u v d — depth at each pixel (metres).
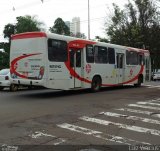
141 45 51.62
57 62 17.91
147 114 12.67
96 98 17.77
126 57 24.84
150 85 28.58
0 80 22.28
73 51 19.09
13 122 10.85
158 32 52.03
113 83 23.27
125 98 17.84
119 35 52.25
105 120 11.32
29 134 9.12
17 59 18.42
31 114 12.43
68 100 16.78
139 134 9.28
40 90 22.73
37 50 17.52
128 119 11.56
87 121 11.11
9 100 16.72
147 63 28.41
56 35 17.92
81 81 19.80
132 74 25.75
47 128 9.93
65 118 11.62
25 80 17.98
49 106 14.55
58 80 18.02
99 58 21.55
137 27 50.94
